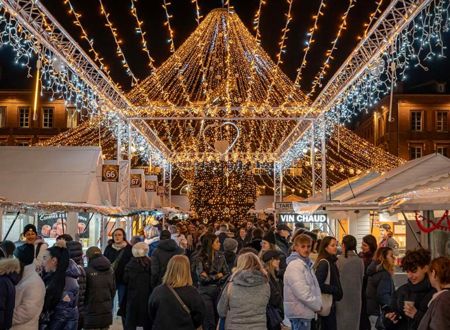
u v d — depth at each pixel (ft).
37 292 23.48
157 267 32.89
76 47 53.16
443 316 15.65
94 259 29.76
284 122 100.01
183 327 21.22
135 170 93.35
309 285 25.26
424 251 19.24
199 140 117.60
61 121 178.60
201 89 74.28
